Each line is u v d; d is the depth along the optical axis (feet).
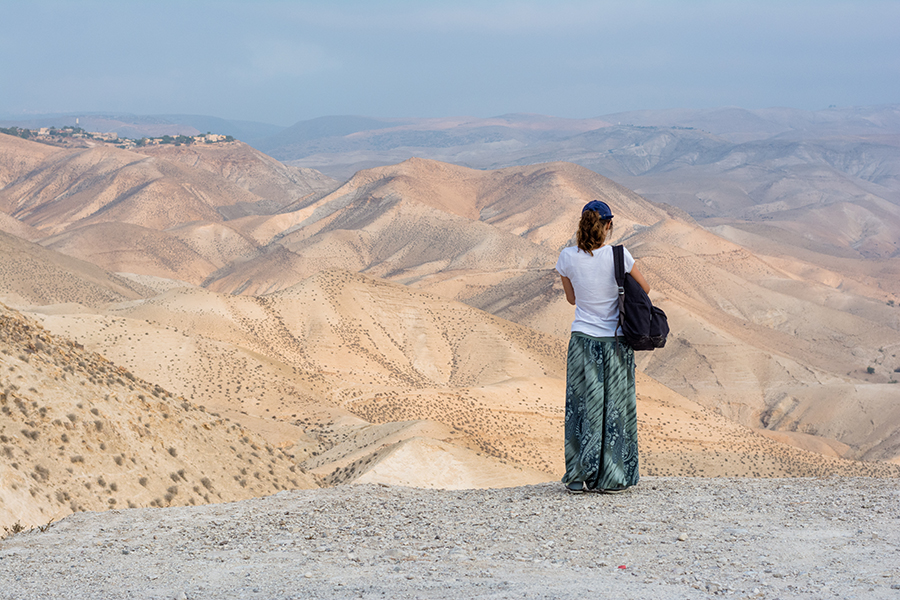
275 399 263.49
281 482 81.82
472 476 144.46
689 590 14.30
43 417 58.54
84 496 54.70
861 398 559.79
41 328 76.84
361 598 14.88
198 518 27.94
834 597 13.34
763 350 648.38
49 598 17.07
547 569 16.55
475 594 14.58
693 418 319.06
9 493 48.55
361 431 213.87
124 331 280.72
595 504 23.67
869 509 21.20
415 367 422.00
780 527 19.53
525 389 304.30
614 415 24.91
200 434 77.15
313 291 449.06
